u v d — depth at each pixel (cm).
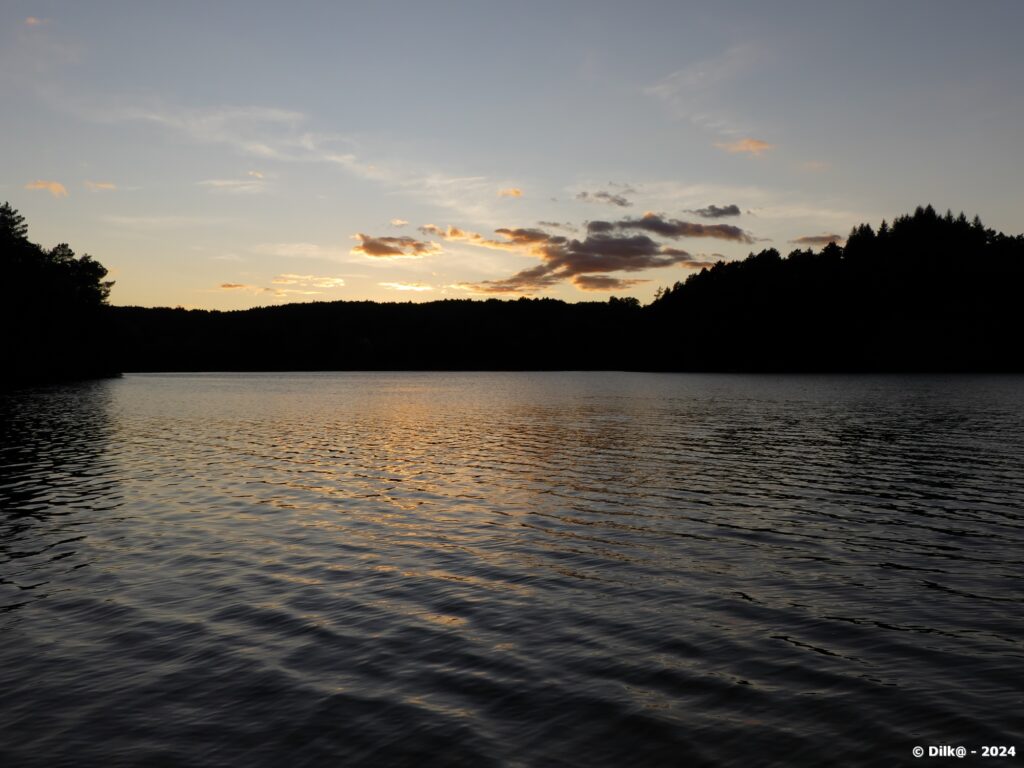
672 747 727
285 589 1253
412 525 1769
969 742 735
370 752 716
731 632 1048
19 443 3622
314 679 886
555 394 9750
